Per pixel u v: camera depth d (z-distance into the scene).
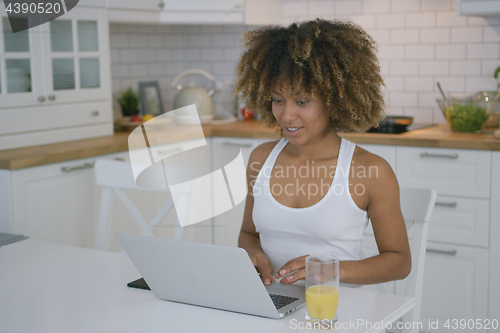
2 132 2.53
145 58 3.70
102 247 1.91
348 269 1.25
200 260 1.04
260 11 3.35
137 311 1.09
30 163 2.35
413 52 3.27
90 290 1.21
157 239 1.07
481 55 3.10
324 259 1.03
